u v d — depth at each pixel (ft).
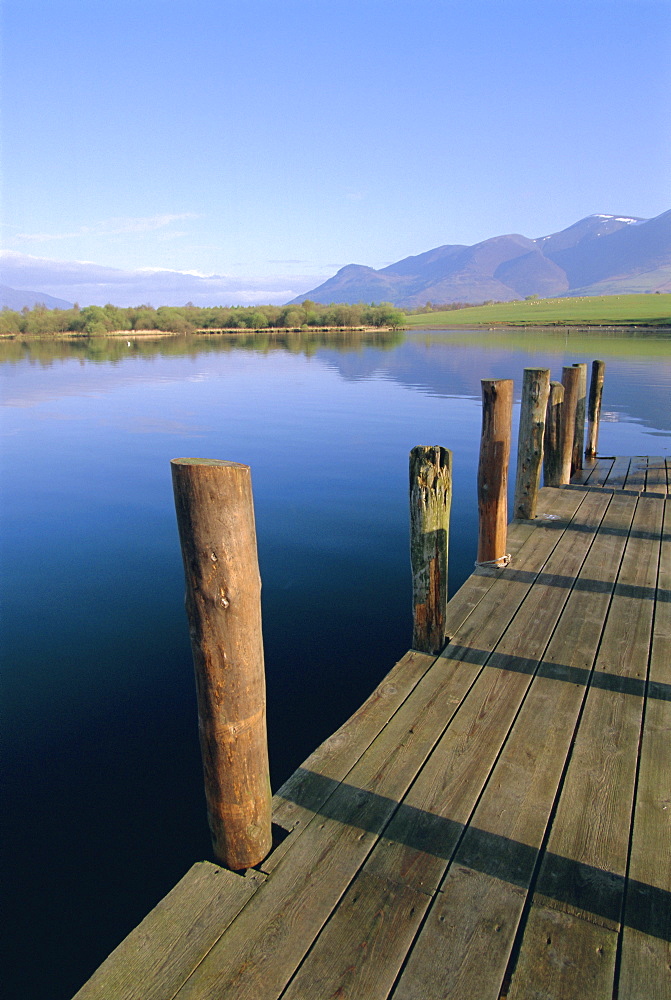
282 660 15.74
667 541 19.39
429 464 12.00
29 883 9.50
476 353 128.88
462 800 8.86
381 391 76.43
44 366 118.21
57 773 11.93
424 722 10.66
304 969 6.51
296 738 12.68
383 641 16.72
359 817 8.58
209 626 7.11
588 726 10.47
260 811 7.86
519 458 21.38
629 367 92.38
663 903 7.17
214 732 7.47
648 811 8.59
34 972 8.16
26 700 14.30
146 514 29.17
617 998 6.13
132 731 13.21
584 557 18.12
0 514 29.30
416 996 6.21
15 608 19.21
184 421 56.80
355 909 7.19
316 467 38.22
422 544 12.42
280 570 21.76
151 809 11.00
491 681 11.86
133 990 6.35
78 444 46.70
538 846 8.01
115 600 19.80
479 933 6.86
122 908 9.09
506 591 15.85
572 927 6.89
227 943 6.82
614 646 13.07
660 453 41.27
